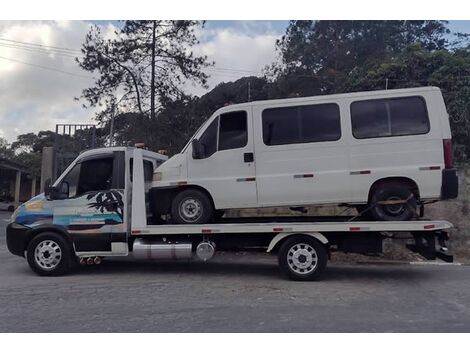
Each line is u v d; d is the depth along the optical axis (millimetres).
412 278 8883
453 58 20141
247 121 8391
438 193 7832
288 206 8266
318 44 33500
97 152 8797
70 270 9328
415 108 8023
